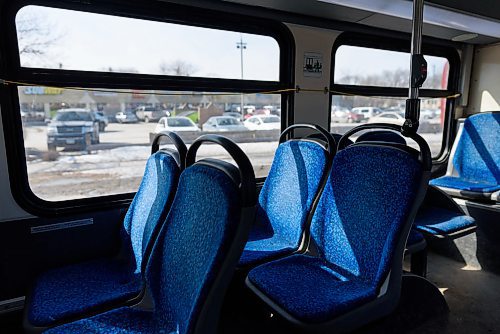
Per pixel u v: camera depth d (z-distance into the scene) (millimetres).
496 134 2834
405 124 1454
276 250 1759
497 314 2004
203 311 817
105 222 1991
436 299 1836
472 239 2643
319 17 2553
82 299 1363
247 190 819
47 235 1854
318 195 1703
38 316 1251
